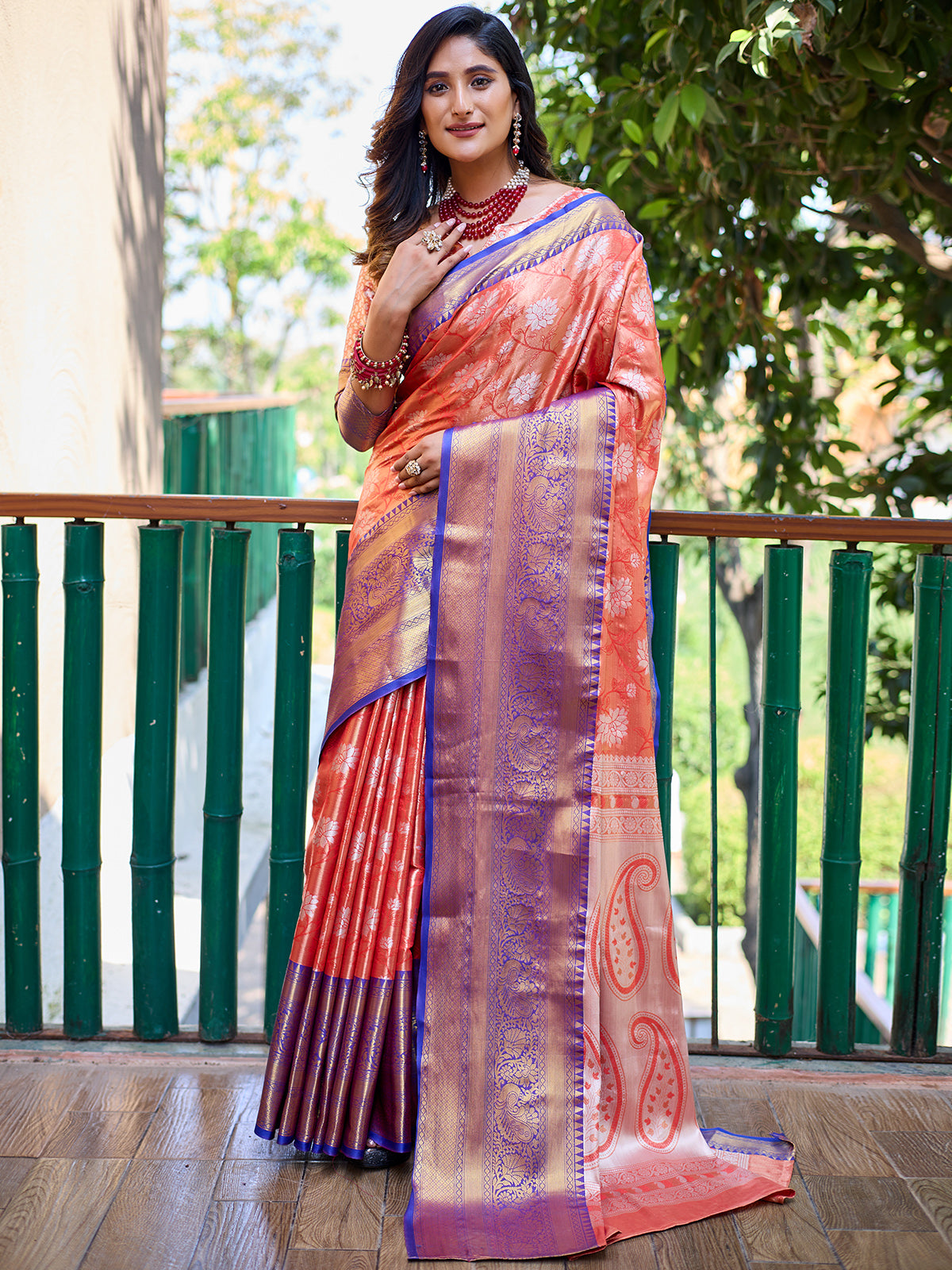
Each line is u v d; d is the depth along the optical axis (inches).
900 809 482.6
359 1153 70.6
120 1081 83.0
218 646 86.1
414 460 71.3
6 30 129.7
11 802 88.3
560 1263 64.4
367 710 72.9
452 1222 66.1
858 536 84.4
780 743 86.0
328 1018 71.2
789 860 87.0
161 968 88.9
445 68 70.1
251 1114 78.9
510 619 70.5
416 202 74.0
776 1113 80.7
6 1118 77.6
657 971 73.3
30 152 139.7
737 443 336.8
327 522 84.7
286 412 493.7
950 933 222.2
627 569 71.1
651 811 73.2
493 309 69.9
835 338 179.9
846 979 88.3
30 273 139.3
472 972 70.3
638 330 70.1
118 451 188.2
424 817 71.1
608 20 153.3
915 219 174.7
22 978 89.5
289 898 87.9
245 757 254.1
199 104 741.9
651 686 73.2
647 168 155.3
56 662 146.6
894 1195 71.0
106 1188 70.1
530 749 70.5
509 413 70.9
